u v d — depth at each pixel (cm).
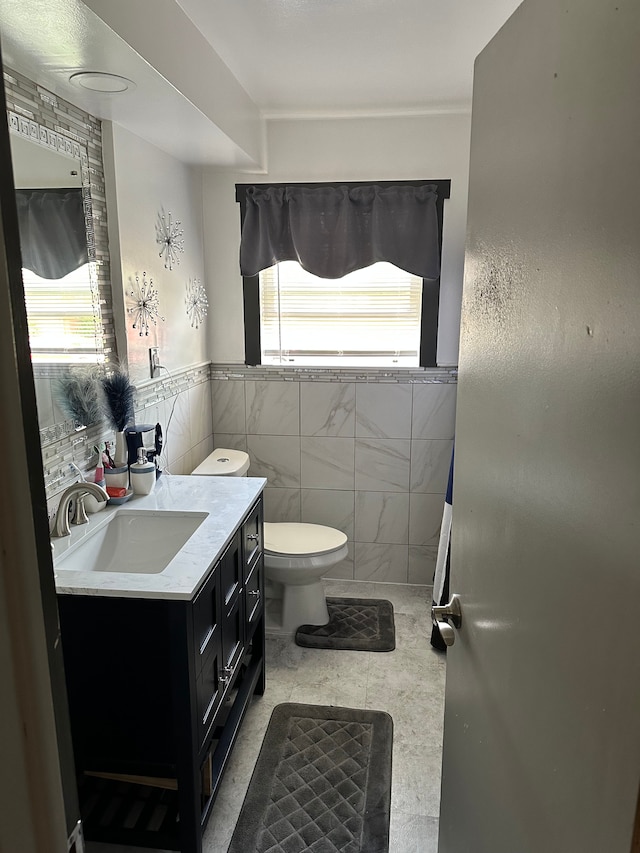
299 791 205
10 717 46
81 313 208
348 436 340
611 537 63
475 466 117
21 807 47
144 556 208
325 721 238
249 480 247
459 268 319
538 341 83
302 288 333
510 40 95
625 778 60
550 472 79
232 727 213
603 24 64
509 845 96
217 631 188
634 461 59
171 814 190
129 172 235
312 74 250
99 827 184
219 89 230
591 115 67
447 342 327
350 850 184
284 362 342
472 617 119
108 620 164
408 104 291
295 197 312
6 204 44
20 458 45
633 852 59
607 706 64
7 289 43
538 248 83
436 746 226
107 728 172
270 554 285
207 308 336
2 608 45
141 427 227
